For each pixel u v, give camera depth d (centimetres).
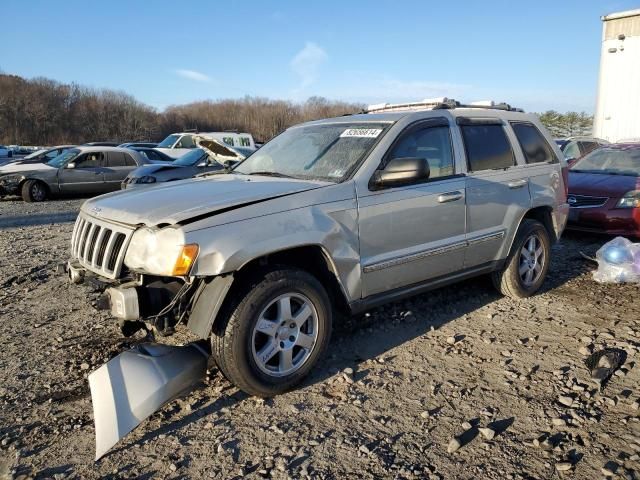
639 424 314
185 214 323
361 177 391
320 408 339
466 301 529
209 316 321
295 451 296
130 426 305
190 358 346
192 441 307
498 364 395
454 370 387
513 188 501
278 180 402
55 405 346
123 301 319
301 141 471
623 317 485
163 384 325
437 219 434
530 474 273
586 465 279
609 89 1998
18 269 671
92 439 310
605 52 1992
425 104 511
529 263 534
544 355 409
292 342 354
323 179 400
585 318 484
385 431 314
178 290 335
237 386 344
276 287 338
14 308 527
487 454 291
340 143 435
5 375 384
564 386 361
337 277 373
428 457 289
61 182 1508
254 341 337
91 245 367
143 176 1201
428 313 497
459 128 472
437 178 441
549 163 556
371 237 391
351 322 473
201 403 346
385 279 404
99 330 465
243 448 300
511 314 495
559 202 561
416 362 400
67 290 581
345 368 389
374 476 275
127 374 325
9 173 1460
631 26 1903
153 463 289
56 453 298
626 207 740
